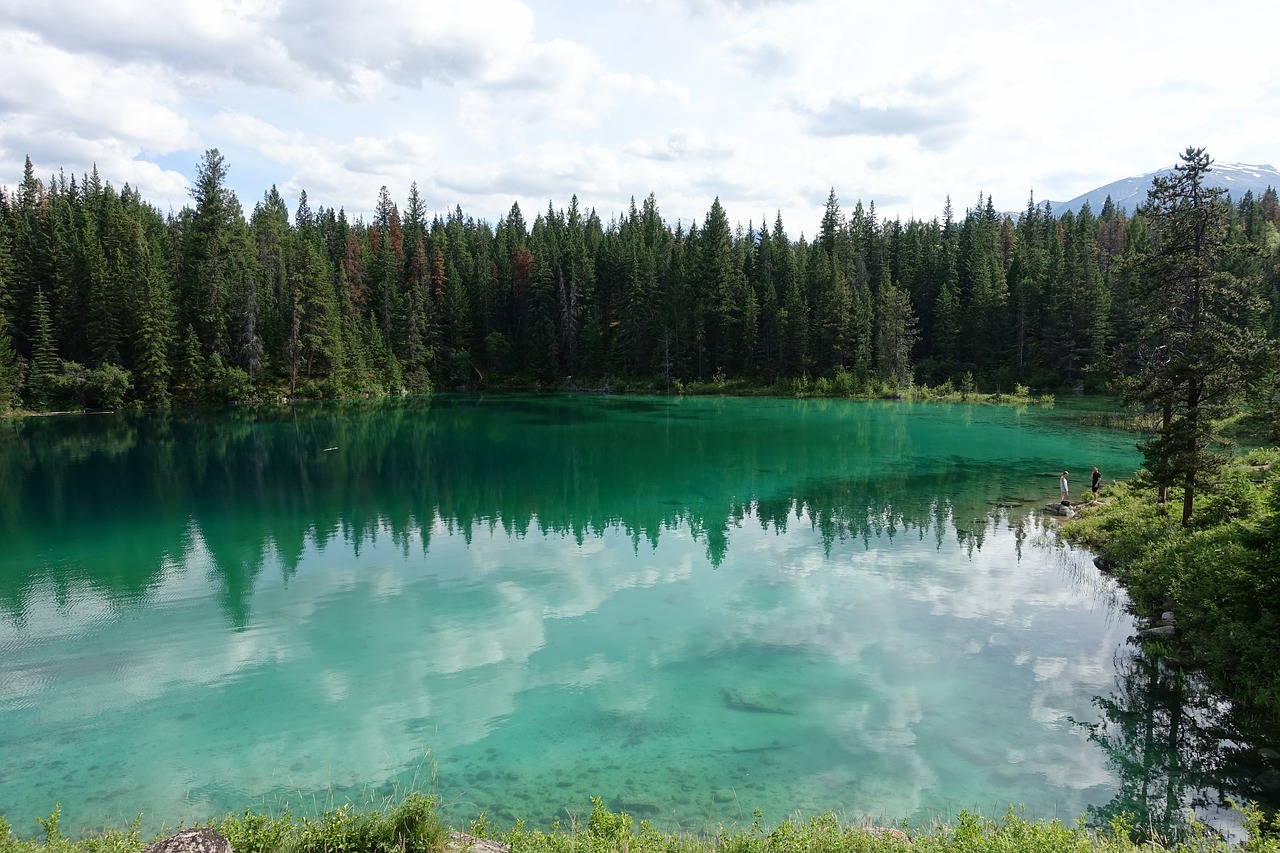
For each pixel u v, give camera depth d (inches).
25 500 1284.4
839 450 1829.5
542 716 527.8
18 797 438.3
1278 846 288.8
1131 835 378.6
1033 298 3449.8
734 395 3508.9
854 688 565.6
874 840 310.7
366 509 1206.3
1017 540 986.1
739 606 747.4
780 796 425.4
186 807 425.4
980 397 3129.9
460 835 317.1
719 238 3821.4
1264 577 569.9
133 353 2957.7
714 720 519.5
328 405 3122.5
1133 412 2534.5
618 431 2242.9
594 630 689.6
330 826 297.6
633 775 450.6
